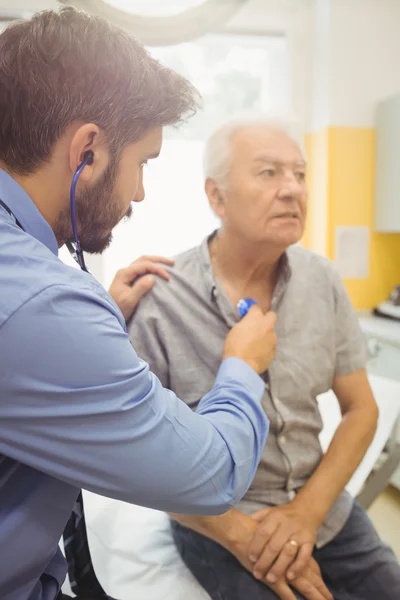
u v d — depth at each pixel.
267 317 0.97
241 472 0.68
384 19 2.50
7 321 0.51
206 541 1.10
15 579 0.62
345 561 1.13
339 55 2.49
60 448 0.55
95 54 0.60
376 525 2.11
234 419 0.70
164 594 1.03
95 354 0.54
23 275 0.53
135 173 0.68
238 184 1.02
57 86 0.59
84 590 0.87
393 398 1.48
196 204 2.50
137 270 1.10
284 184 1.01
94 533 1.21
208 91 2.65
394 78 2.56
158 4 1.97
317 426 1.15
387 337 2.18
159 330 1.06
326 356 1.15
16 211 0.61
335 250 2.61
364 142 2.57
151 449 0.57
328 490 1.06
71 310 0.54
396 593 1.06
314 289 1.16
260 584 1.00
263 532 0.97
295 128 1.05
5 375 0.51
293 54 2.65
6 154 0.61
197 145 2.47
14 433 0.54
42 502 0.62
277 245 1.04
